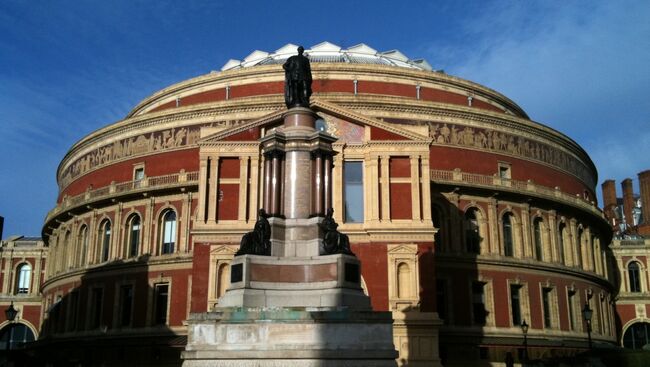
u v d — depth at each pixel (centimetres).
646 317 9306
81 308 6862
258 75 7412
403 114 6606
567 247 7262
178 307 6150
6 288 9875
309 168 2947
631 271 9600
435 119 6681
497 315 6228
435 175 6425
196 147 6638
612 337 7831
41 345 7325
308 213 2889
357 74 7300
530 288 6531
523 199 6775
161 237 6562
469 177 6531
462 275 6188
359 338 2500
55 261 7881
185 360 2522
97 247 6956
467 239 6481
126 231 6762
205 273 5053
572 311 7025
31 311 9788
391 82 7369
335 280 2673
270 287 2678
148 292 6341
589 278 7350
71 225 7469
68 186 7894
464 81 7744
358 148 5300
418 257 5031
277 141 2944
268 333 2503
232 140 5359
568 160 7750
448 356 5891
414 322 4834
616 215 12044
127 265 6525
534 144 7275
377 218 5109
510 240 6706
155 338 6119
